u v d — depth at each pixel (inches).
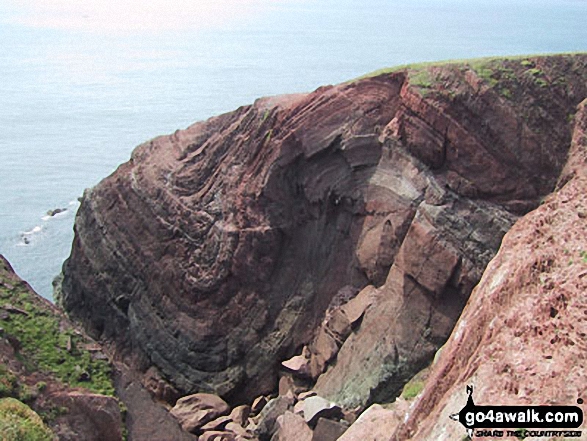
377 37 7229.3
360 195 1107.9
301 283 1152.8
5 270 971.9
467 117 1035.3
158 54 6003.9
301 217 1176.2
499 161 1021.2
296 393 1057.5
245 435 948.6
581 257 555.5
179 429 860.6
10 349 800.9
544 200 1004.6
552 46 5531.5
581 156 1011.3
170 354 1200.8
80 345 889.5
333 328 1063.0
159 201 1293.1
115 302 1325.0
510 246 692.7
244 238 1163.3
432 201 1018.1
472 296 738.2
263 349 1131.9
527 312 539.2
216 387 1135.6
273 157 1173.7
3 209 2122.3
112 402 800.9
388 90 1132.5
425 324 975.0
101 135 3085.6
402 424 644.1
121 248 1334.9
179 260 1227.9
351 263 1110.4
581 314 496.4
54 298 1534.2
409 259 997.2
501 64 1075.9
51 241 1913.1
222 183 1243.2
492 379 509.0
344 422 851.4
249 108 1311.5
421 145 1052.5
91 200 1437.0
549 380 471.2
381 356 971.9
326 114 1149.7
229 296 1175.0
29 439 666.8
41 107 3700.8
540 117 1040.2
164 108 3639.3
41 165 2605.8
